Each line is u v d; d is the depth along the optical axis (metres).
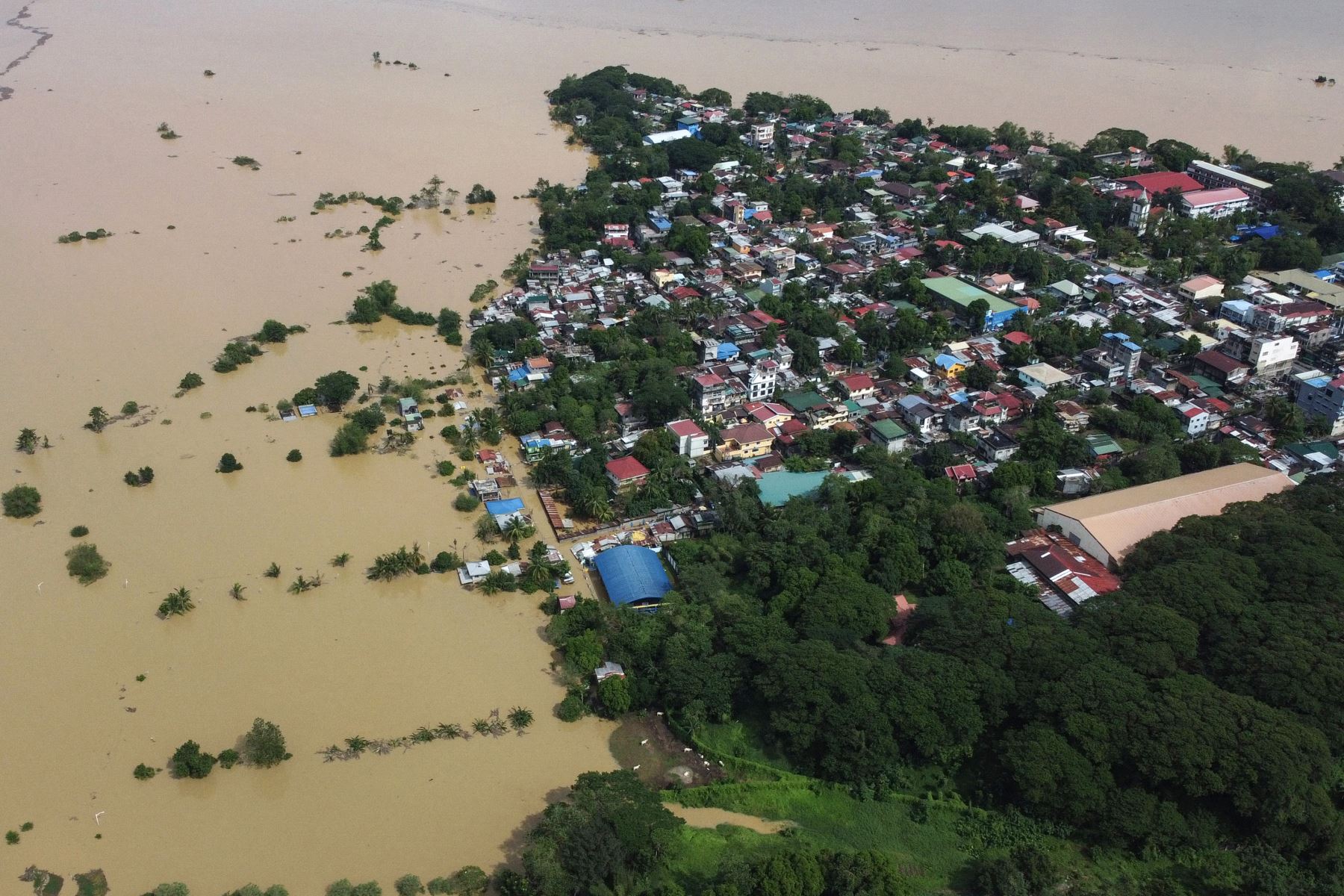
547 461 145.75
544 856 85.69
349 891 87.88
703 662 110.31
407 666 116.38
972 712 100.19
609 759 105.25
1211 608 109.62
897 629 119.25
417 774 102.88
